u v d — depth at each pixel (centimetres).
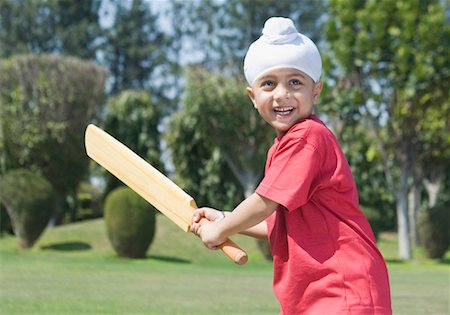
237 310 887
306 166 293
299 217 300
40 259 1638
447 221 1995
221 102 2481
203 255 1945
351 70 1986
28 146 2161
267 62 297
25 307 872
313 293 293
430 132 2047
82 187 3300
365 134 2666
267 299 1013
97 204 3247
